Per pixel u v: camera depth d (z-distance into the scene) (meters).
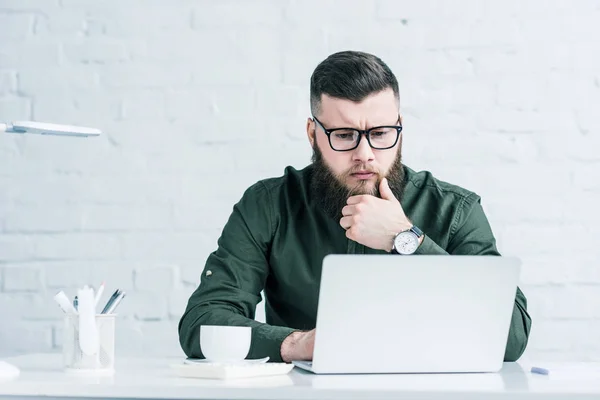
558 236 2.71
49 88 2.84
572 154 2.73
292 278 2.13
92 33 2.85
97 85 2.83
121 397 1.27
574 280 2.70
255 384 1.30
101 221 2.79
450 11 2.77
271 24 2.80
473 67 2.76
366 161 1.98
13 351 2.76
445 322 1.48
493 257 1.47
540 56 2.75
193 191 2.78
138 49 2.83
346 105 1.98
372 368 1.48
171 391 1.26
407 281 1.45
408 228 1.86
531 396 1.22
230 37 2.81
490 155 2.73
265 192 2.19
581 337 2.69
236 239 2.11
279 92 2.79
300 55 2.79
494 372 1.52
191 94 2.81
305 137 2.78
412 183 2.20
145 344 2.75
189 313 1.92
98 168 2.81
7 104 2.84
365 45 2.78
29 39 2.86
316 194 2.09
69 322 1.49
